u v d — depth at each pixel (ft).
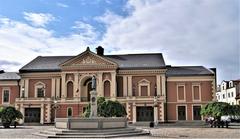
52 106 205.77
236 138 87.97
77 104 203.72
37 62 224.53
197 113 205.46
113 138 86.99
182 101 206.90
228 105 152.25
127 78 210.38
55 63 221.87
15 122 160.45
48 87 213.25
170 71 215.51
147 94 207.31
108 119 101.24
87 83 213.05
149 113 199.72
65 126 101.60
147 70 208.23
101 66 206.28
